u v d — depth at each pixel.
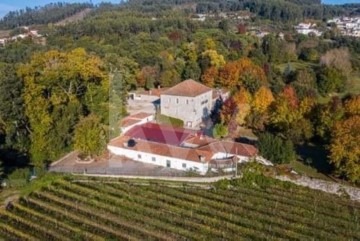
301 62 157.25
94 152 70.38
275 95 99.31
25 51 144.75
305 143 82.38
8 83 73.50
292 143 74.06
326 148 72.56
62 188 59.50
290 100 91.19
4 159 68.88
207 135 83.44
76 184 60.78
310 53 158.88
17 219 51.47
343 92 125.62
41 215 52.25
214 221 52.03
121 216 52.91
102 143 71.69
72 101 76.75
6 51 149.38
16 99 73.50
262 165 65.81
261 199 58.19
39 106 73.00
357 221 53.72
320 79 124.12
